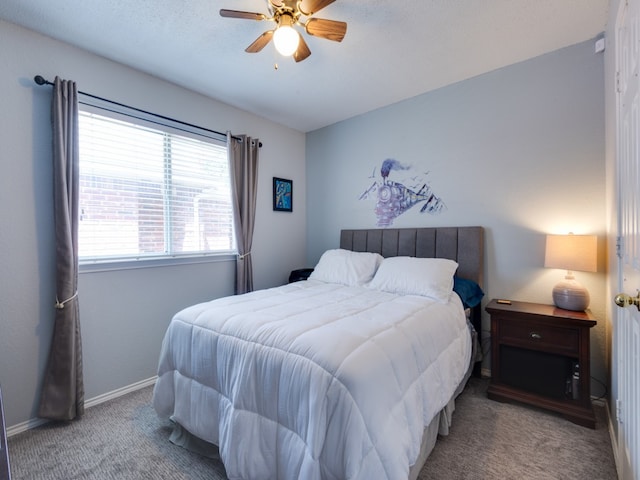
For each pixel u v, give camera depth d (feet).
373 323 5.10
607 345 6.67
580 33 6.82
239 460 4.30
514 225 8.18
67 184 6.56
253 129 11.11
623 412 4.57
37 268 6.42
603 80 6.93
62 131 6.47
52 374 6.40
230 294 10.33
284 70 8.20
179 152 8.98
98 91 7.30
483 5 5.91
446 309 6.58
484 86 8.54
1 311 6.03
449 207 9.25
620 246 4.94
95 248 7.32
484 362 8.55
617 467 4.88
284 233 12.32
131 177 7.94
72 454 5.46
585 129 7.17
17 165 6.19
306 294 7.55
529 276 7.96
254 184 10.81
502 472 4.90
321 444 3.59
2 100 6.03
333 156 12.19
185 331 5.65
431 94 9.51
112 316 7.54
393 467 3.52
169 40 6.85
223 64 7.85
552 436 5.79
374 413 3.60
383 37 6.86
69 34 6.54
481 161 8.66
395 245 10.12
